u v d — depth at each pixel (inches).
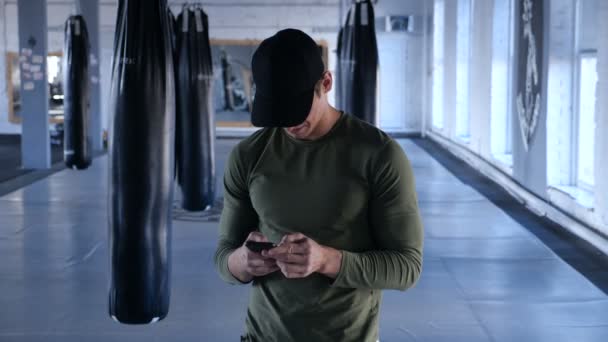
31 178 454.6
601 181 263.0
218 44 729.6
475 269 238.5
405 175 75.1
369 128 76.7
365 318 77.0
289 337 76.4
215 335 177.3
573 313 193.2
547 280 224.7
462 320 187.6
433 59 700.7
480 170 485.7
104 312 195.0
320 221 75.6
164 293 154.9
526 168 362.3
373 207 75.6
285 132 77.7
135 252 149.9
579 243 277.0
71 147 467.5
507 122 461.1
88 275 233.8
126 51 147.5
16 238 287.9
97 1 598.5
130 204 148.9
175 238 286.0
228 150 622.5
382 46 730.2
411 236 75.1
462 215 334.0
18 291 215.0
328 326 75.6
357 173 75.0
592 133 311.3
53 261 251.4
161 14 149.9
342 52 323.0
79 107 461.7
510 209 351.9
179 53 298.0
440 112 700.0
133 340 173.8
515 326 183.0
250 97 736.3
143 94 147.4
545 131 326.6
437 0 688.4
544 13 324.2
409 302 202.5
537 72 337.4
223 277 80.4
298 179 75.8
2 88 722.8
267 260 71.9
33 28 486.0
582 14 310.7
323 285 75.2
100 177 460.1
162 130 150.1
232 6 723.4
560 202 313.0
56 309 197.6
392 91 735.1
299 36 71.1
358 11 312.3
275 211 76.8
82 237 289.6
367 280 72.4
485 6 472.4
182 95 299.1
